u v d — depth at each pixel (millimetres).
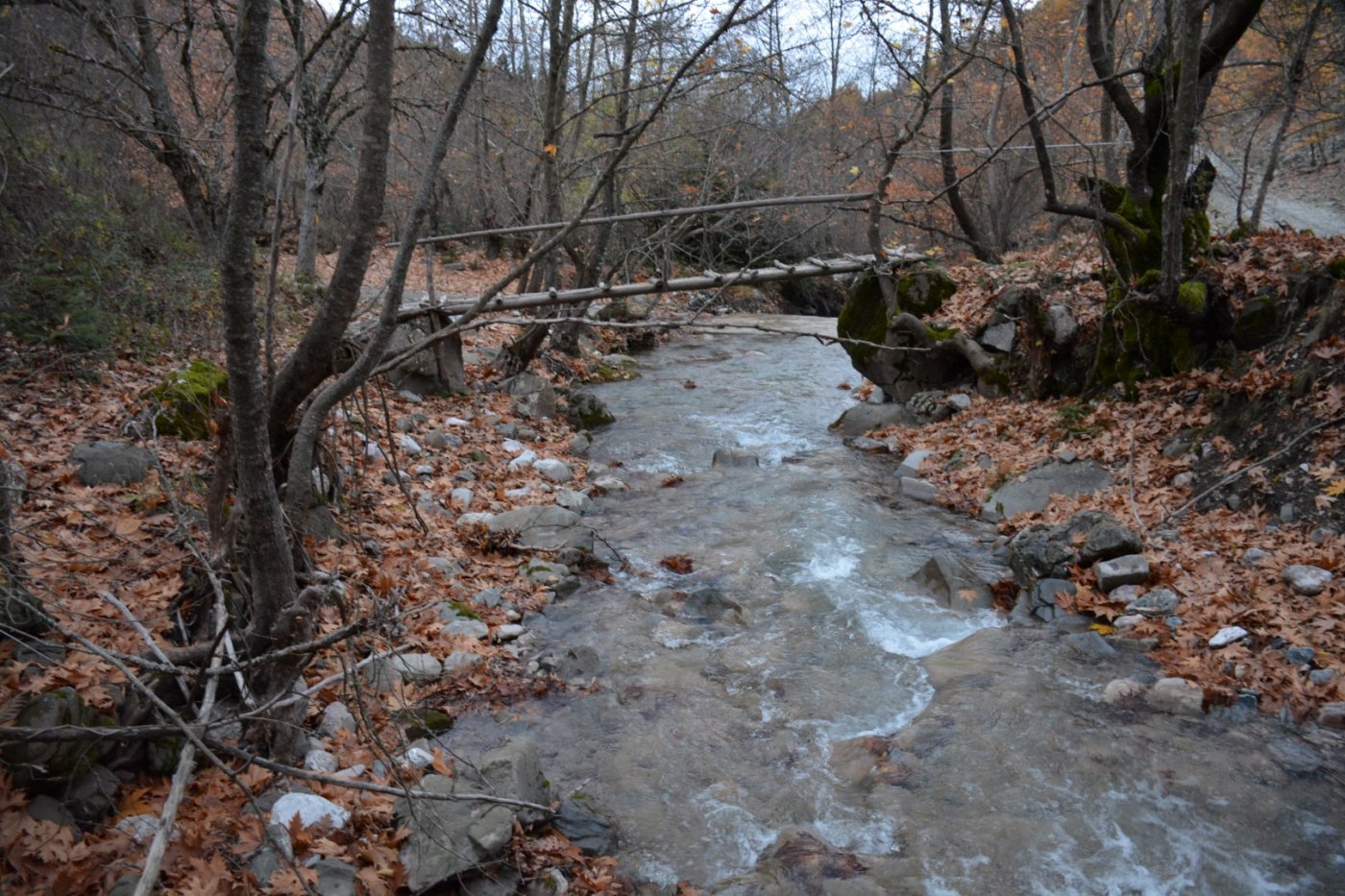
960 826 4461
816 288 29422
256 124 3725
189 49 11734
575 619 6621
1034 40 18531
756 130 14031
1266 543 6750
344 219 20250
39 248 9070
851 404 13945
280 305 11750
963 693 5605
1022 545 7312
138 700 4160
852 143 17953
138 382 8477
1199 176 10836
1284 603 6062
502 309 11602
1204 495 7531
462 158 21406
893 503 9227
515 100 16531
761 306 26203
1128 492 8094
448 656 5777
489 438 10805
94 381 8305
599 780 4797
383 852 3875
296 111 4703
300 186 17656
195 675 3861
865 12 10555
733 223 13094
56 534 5516
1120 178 16500
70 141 11039
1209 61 9984
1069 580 6926
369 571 6445
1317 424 7363
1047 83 20109
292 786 4270
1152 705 5438
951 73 10422
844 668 6023
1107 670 5859
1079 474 8664
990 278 12711
